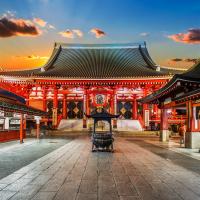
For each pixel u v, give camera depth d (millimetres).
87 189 7570
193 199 6750
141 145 22422
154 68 47375
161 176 9461
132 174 9781
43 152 16625
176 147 20734
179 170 10664
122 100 50938
